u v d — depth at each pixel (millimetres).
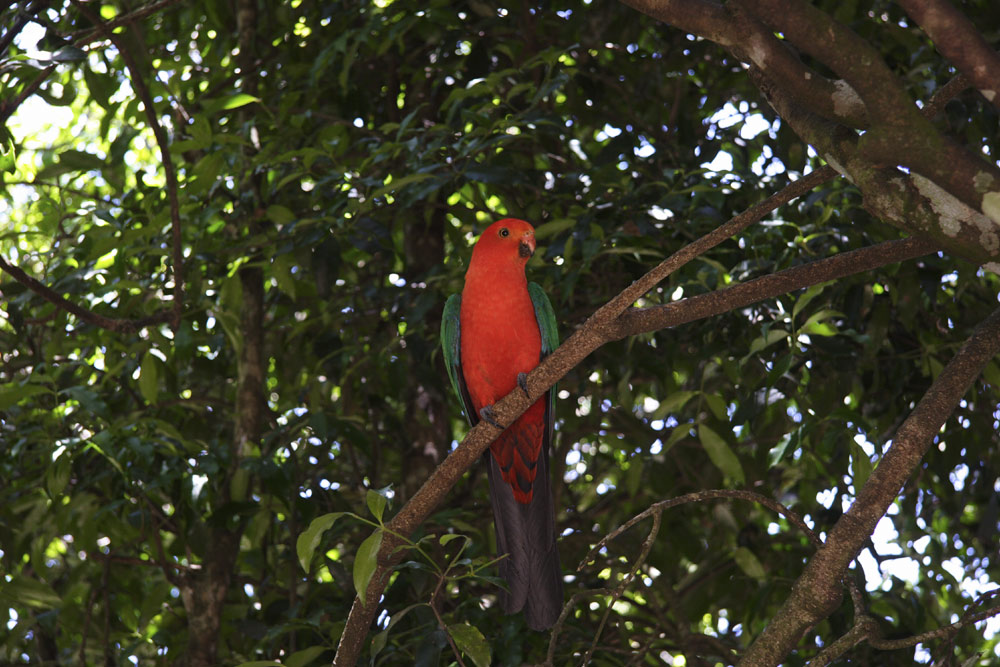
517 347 6617
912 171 3502
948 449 7867
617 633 8234
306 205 8742
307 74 8906
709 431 7172
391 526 5391
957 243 3611
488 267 6637
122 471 7059
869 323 7594
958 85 4355
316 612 7012
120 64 8883
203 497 7520
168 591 8125
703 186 7023
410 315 8055
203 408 9305
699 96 9445
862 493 5277
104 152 10867
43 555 7695
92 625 8742
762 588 8062
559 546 8781
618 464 10242
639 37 9430
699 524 9727
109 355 8273
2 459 7832
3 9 6145
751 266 7195
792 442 6590
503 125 7262
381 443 9562
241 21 9203
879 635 5160
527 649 7469
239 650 8195
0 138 6523
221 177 8203
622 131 8258
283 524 8875
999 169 3363
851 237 7164
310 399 8102
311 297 8820
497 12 8664
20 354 8477
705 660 7992
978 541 9094
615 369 8594
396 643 6695
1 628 7496
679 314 5070
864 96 3439
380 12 8320
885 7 8344
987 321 5371
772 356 7629
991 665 8914
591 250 6945
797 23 3334
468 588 8023
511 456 6461
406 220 8867
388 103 9383
